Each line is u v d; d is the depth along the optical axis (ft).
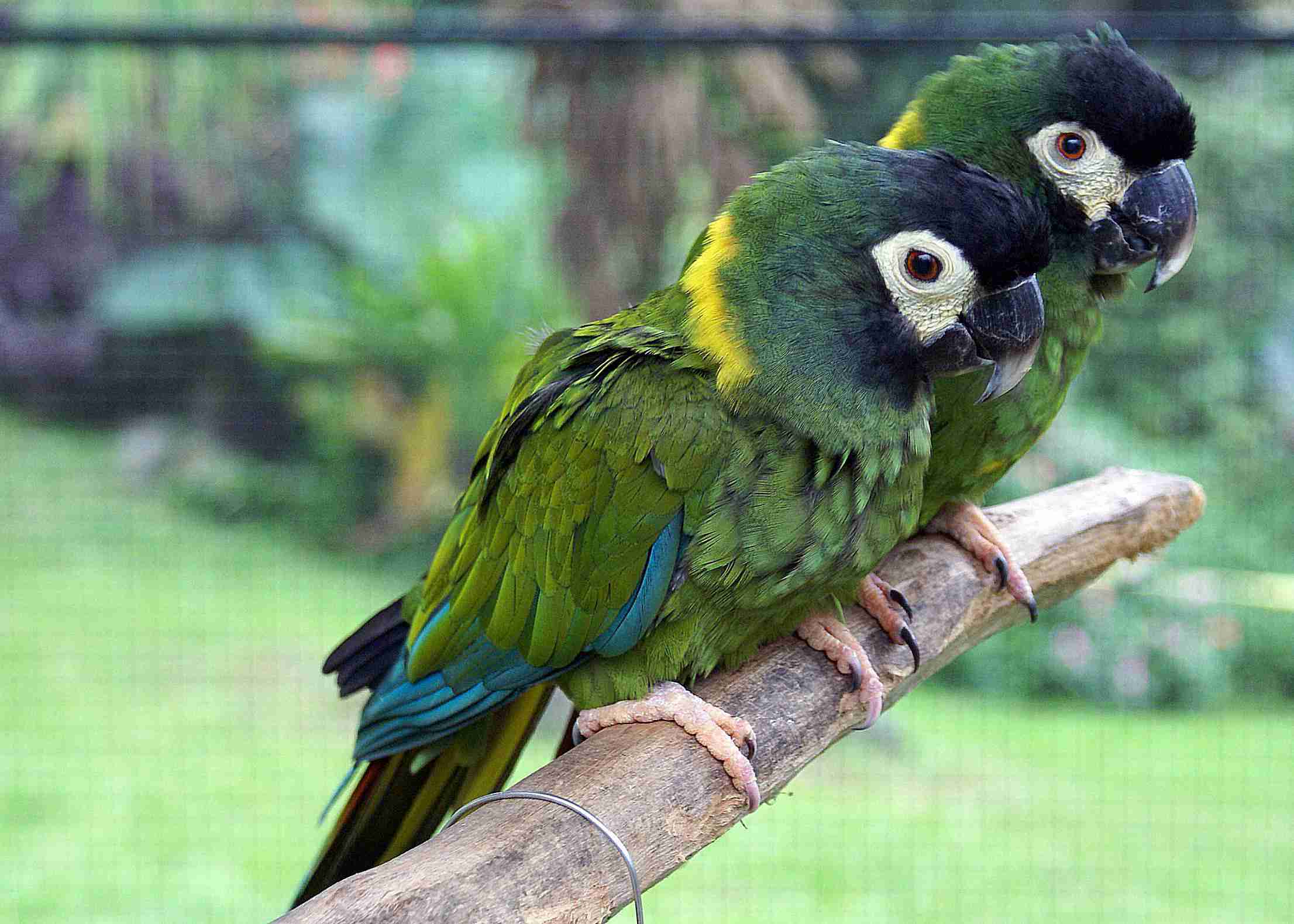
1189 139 10.26
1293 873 18.70
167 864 18.70
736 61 21.48
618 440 8.40
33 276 37.32
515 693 9.04
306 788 21.44
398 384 35.96
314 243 38.73
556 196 23.29
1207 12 33.09
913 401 8.68
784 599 8.47
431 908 6.03
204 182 35.70
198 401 37.14
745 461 8.25
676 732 8.04
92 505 34.68
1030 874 18.48
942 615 9.84
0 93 22.53
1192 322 24.38
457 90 38.96
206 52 20.45
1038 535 10.67
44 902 17.49
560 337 9.99
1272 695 26.00
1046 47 10.57
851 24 21.30
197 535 34.09
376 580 32.94
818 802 20.92
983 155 10.37
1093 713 25.75
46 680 25.73
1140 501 11.16
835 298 8.32
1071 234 10.38
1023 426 10.14
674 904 17.57
